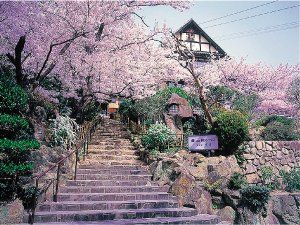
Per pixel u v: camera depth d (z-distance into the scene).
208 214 9.99
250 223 9.99
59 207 8.80
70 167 11.30
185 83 24.22
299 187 12.68
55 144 12.08
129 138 16.92
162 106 18.62
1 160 8.33
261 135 15.21
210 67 22.80
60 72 14.52
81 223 8.02
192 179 10.66
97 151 14.09
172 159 11.91
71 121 13.50
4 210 7.78
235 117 12.96
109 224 7.92
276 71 24.38
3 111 9.16
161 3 14.44
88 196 9.68
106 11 13.02
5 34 10.90
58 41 12.69
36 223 7.93
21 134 9.77
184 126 18.36
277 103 21.52
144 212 8.95
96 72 14.54
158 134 13.87
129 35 15.72
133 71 17.19
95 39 13.76
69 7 12.38
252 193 10.19
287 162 13.87
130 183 11.29
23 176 8.98
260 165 13.35
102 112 26.66
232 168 11.88
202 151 13.45
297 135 15.07
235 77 24.19
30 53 12.73
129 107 21.47
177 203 10.03
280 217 11.23
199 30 28.09
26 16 10.75
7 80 9.37
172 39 16.34
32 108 12.42
